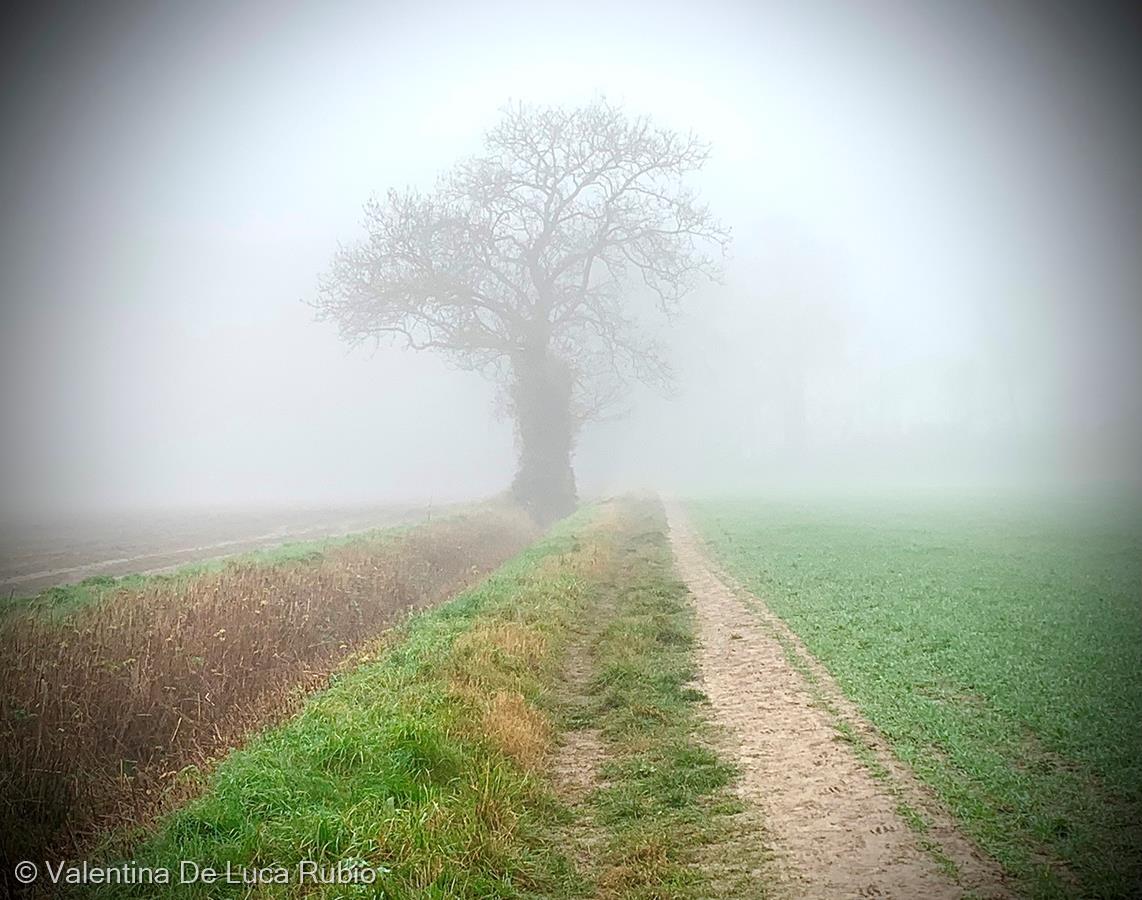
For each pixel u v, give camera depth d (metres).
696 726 10.58
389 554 25.28
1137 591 17.73
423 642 13.89
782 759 9.29
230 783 8.27
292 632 16.45
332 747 8.85
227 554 37.50
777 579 20.97
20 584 28.02
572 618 16.86
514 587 18.78
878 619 15.62
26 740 10.27
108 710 11.52
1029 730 9.54
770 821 7.80
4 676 11.34
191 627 14.45
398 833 7.25
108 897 6.94
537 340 46.09
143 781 10.45
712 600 19.00
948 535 29.98
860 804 8.00
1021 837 7.11
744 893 6.55
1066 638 13.51
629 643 14.77
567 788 9.23
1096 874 6.35
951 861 6.81
